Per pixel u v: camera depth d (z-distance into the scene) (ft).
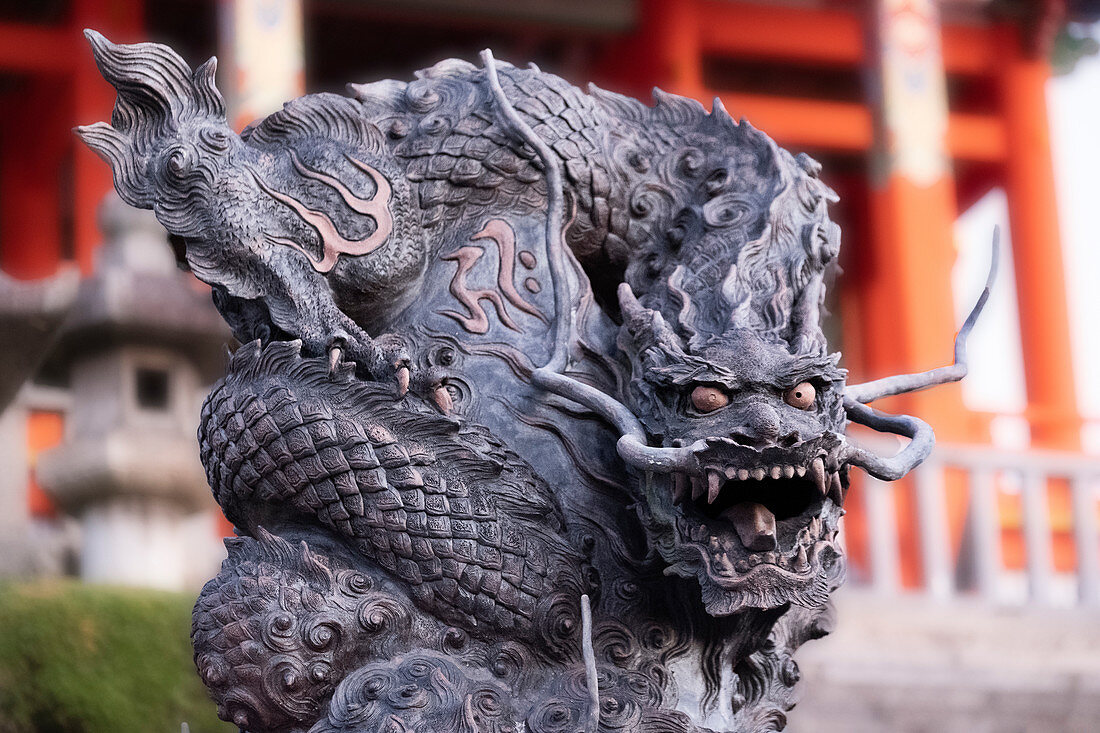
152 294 37.19
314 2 90.84
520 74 14.62
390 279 13.79
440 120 14.25
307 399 13.39
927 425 13.48
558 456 13.65
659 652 13.47
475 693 12.95
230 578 13.32
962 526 58.39
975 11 97.19
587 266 14.56
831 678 43.42
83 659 29.07
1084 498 54.95
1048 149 95.81
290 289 13.53
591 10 93.61
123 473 37.01
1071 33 96.53
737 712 13.78
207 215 13.52
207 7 90.84
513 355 13.85
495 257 14.11
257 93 64.95
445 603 13.21
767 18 94.99
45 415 43.83
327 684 13.06
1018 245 94.73
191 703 30.01
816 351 13.17
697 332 13.37
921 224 82.02
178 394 38.34
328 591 13.16
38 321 27.35
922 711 43.29
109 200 39.81
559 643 13.26
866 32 85.87
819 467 12.69
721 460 12.64
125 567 37.60
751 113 92.68
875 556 51.11
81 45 83.30
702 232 14.17
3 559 38.34
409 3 91.86
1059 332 92.17
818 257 14.01
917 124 83.25
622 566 13.52
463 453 13.42
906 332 80.69
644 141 14.62
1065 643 49.39
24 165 94.17
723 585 12.78
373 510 13.23
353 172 13.80
